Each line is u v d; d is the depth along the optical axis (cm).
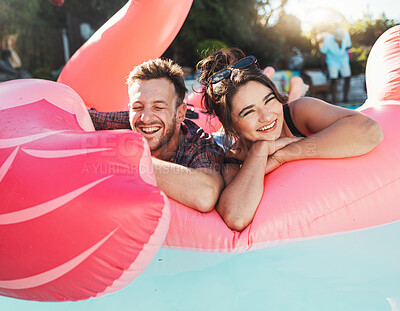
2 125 114
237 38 902
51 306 127
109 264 100
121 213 96
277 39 988
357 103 698
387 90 185
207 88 176
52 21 1012
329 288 125
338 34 700
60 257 97
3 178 100
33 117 121
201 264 140
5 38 910
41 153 103
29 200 96
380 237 150
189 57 881
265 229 141
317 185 149
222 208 146
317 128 167
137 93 160
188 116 249
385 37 204
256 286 127
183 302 121
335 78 718
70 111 140
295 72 650
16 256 98
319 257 140
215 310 117
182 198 144
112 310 121
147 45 227
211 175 153
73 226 95
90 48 235
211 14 858
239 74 157
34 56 977
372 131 152
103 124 195
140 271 108
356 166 153
